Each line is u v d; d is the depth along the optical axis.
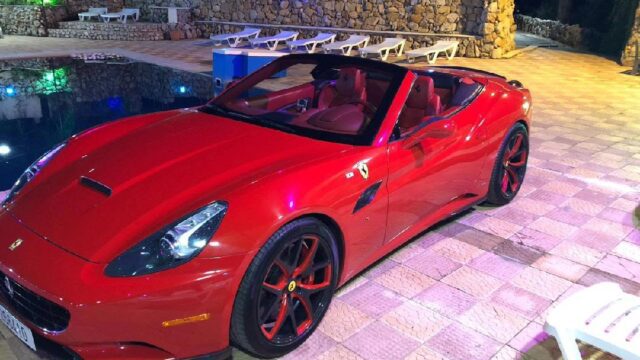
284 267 2.19
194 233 1.99
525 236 3.56
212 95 8.28
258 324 2.14
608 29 15.17
